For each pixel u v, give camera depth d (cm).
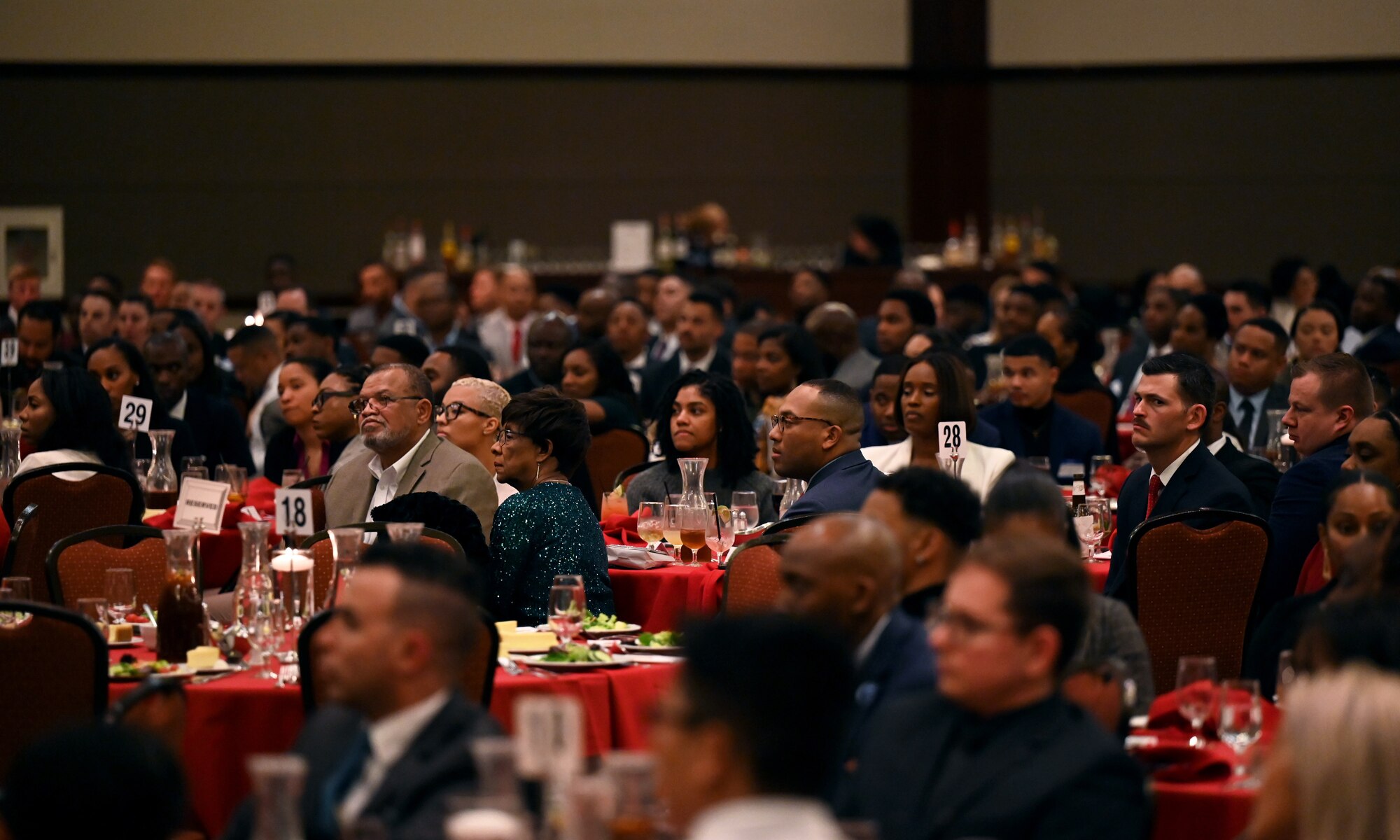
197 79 2922
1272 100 2964
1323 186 2964
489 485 973
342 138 2964
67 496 1066
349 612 485
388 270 2372
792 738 393
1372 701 376
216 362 1572
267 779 387
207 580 1109
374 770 479
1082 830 464
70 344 2027
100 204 2912
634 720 723
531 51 2986
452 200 2994
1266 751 576
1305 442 971
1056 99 3008
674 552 1044
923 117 3005
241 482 1148
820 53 3022
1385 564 598
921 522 598
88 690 698
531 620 873
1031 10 2997
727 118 3033
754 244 3036
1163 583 917
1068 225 3022
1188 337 1627
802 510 955
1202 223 2994
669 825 452
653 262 2977
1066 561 484
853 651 554
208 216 2941
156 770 426
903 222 3041
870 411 1373
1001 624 477
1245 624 927
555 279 2727
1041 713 484
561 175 3014
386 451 990
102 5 2883
